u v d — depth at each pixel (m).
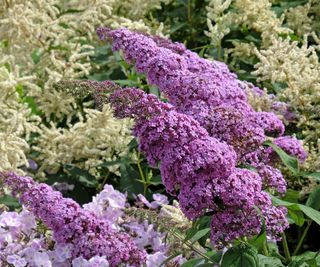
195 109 4.10
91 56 6.92
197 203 3.59
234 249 3.71
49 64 6.52
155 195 4.98
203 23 7.44
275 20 6.54
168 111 3.74
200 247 4.27
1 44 6.58
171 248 4.20
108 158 5.69
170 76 4.29
